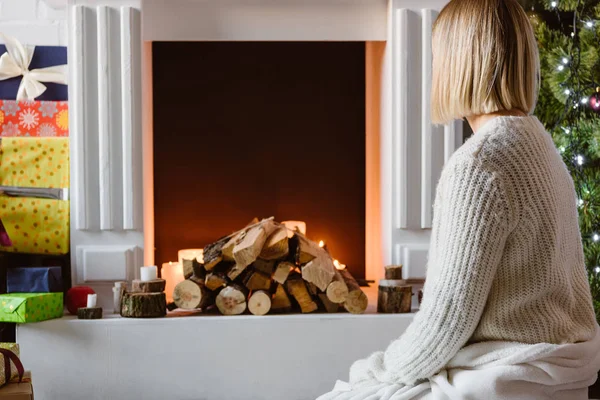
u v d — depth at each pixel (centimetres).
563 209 114
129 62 237
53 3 244
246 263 219
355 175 291
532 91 118
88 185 239
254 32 248
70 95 238
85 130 238
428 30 240
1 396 165
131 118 238
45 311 224
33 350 221
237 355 224
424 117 241
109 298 241
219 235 288
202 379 223
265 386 224
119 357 223
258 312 227
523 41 116
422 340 111
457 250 107
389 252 245
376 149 271
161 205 286
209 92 286
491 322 111
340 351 225
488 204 107
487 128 114
